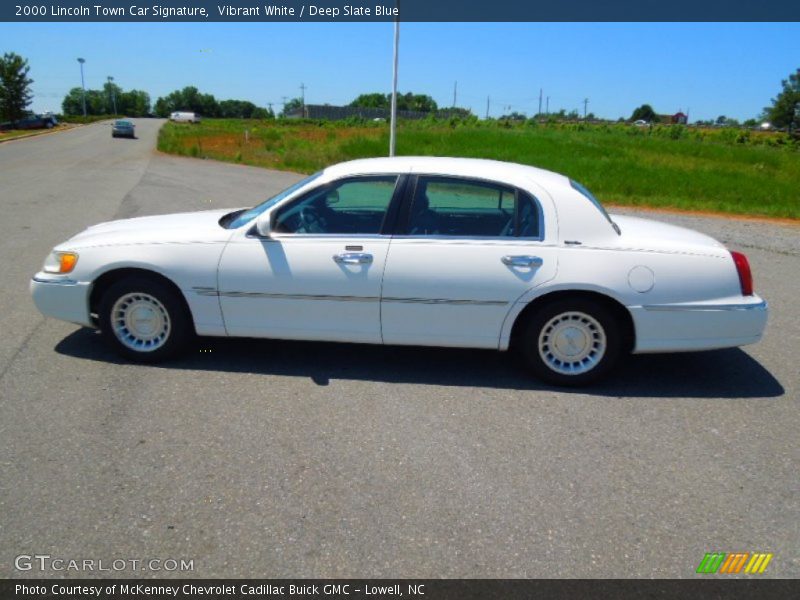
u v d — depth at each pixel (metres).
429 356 5.07
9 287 6.57
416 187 4.52
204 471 3.36
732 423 4.11
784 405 4.39
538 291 4.34
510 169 4.66
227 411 4.04
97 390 4.29
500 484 3.33
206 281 4.55
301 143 34.62
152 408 4.05
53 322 5.56
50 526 2.90
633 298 4.33
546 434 3.88
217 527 2.92
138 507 3.05
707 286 4.35
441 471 3.43
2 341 5.09
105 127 70.38
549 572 2.71
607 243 4.38
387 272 4.40
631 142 35.97
